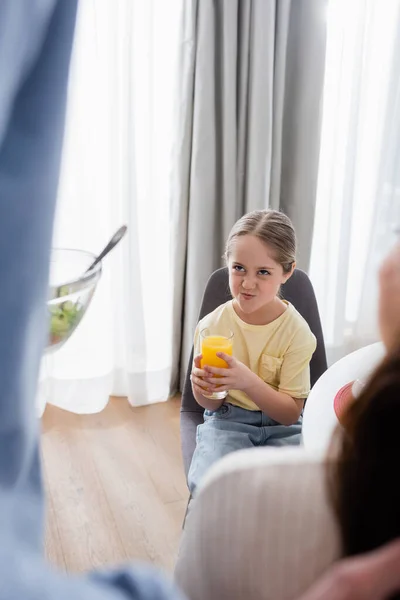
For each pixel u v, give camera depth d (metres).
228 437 1.24
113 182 2.12
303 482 0.53
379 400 0.39
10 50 0.20
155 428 2.24
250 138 2.09
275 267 1.27
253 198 2.16
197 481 1.14
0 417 0.21
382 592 0.37
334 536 0.50
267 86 2.03
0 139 0.21
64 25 0.22
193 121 2.05
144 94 2.04
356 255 2.61
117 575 0.21
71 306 0.47
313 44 2.06
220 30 1.97
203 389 1.24
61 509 1.79
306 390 1.31
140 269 2.21
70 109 0.24
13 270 0.21
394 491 0.39
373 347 1.28
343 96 2.28
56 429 2.21
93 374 2.30
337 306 2.53
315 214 2.37
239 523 0.54
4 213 0.21
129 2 1.88
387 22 2.27
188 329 2.30
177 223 2.19
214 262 2.28
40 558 0.19
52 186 0.22
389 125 2.38
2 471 0.21
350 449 0.42
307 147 2.19
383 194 2.49
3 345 0.21
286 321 1.34
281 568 0.53
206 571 0.57
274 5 1.95
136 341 2.28
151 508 1.82
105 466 2.01
